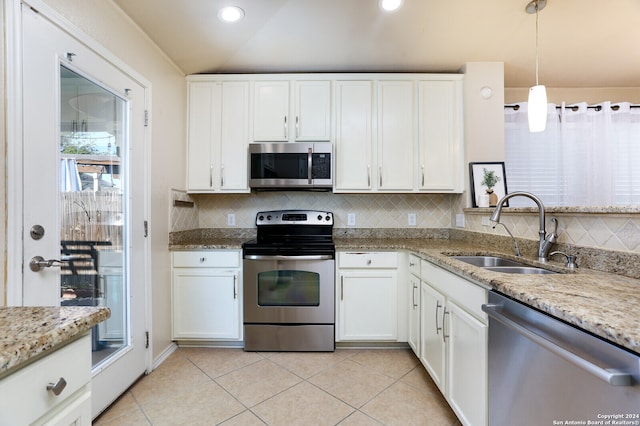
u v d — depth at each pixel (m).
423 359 1.88
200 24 1.87
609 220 1.21
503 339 1.04
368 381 1.84
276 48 2.17
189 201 2.54
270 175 2.36
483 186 2.35
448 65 2.44
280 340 2.22
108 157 1.61
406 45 2.15
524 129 2.83
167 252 2.18
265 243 2.31
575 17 1.86
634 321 0.67
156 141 2.04
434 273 1.71
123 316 1.72
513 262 1.63
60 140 1.29
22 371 0.53
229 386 1.78
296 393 1.71
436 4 1.74
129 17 1.75
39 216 1.18
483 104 2.41
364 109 2.45
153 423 1.47
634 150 2.84
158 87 2.07
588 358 0.72
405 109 2.45
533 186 2.82
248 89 2.46
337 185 2.44
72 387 0.64
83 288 1.43
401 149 2.45
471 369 1.26
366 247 2.22
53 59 1.25
